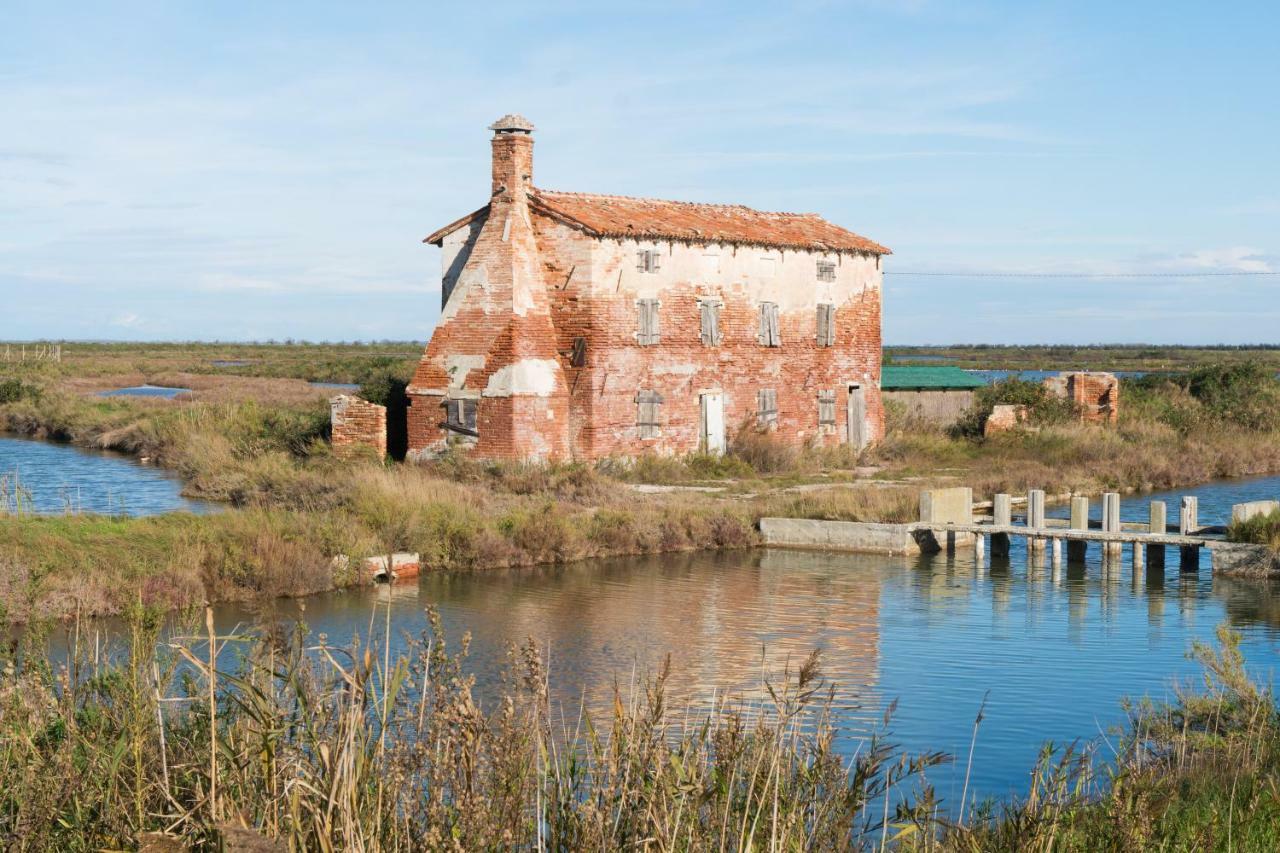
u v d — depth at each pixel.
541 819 7.01
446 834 6.28
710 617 23.47
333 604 24.00
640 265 42.97
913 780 13.26
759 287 47.12
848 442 50.31
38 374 98.12
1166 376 71.25
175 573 23.30
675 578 27.91
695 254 44.75
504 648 20.22
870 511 33.41
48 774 7.33
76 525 25.47
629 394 42.88
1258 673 18.50
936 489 34.44
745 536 33.00
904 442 50.94
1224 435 54.00
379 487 31.62
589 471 38.00
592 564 29.81
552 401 41.41
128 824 6.94
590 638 21.39
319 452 42.16
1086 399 57.12
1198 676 18.70
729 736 7.77
